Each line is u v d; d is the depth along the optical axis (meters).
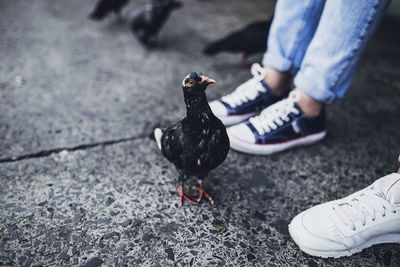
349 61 1.79
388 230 1.47
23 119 2.35
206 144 1.47
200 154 1.48
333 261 1.49
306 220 1.51
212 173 1.96
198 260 1.46
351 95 2.91
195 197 1.79
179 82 3.03
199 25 4.23
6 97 2.59
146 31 3.40
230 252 1.50
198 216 1.68
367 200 1.49
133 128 2.37
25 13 4.25
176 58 3.45
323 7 1.90
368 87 3.06
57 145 2.12
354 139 2.35
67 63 3.20
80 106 2.57
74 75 3.00
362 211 1.46
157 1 3.39
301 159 2.12
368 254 1.53
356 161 2.14
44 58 3.25
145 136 2.29
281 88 2.24
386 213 1.45
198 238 1.56
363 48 1.78
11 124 2.29
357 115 2.63
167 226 1.61
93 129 2.32
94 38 3.78
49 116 2.41
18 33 3.69
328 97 1.92
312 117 2.10
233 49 3.15
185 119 1.47
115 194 1.78
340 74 1.84
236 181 1.92
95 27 4.07
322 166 2.08
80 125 2.35
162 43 3.74
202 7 4.82
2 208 1.65
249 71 3.28
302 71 1.97
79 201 1.72
